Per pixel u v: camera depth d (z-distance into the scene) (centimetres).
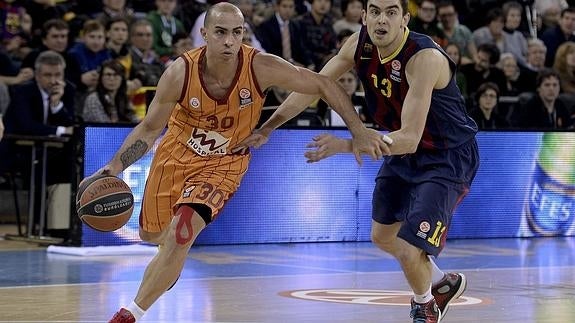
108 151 1405
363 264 1322
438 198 784
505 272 1258
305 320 879
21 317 878
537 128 1688
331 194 1573
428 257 808
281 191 1542
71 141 1435
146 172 1432
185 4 2083
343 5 2036
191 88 762
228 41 741
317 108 1678
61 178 1565
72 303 962
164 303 972
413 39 783
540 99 1838
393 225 836
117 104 1577
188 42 1820
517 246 1565
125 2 2077
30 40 1877
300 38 1941
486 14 2181
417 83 768
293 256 1397
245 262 1324
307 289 1084
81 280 1134
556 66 2003
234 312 920
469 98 1847
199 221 761
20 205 1827
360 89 1770
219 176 791
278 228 1546
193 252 1432
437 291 871
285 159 1541
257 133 809
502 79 1969
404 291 1076
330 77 827
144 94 1619
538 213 1691
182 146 802
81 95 1697
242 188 1520
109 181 764
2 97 1681
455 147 805
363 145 739
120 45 1775
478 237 1656
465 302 1002
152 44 1852
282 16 1952
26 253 1403
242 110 778
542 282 1164
